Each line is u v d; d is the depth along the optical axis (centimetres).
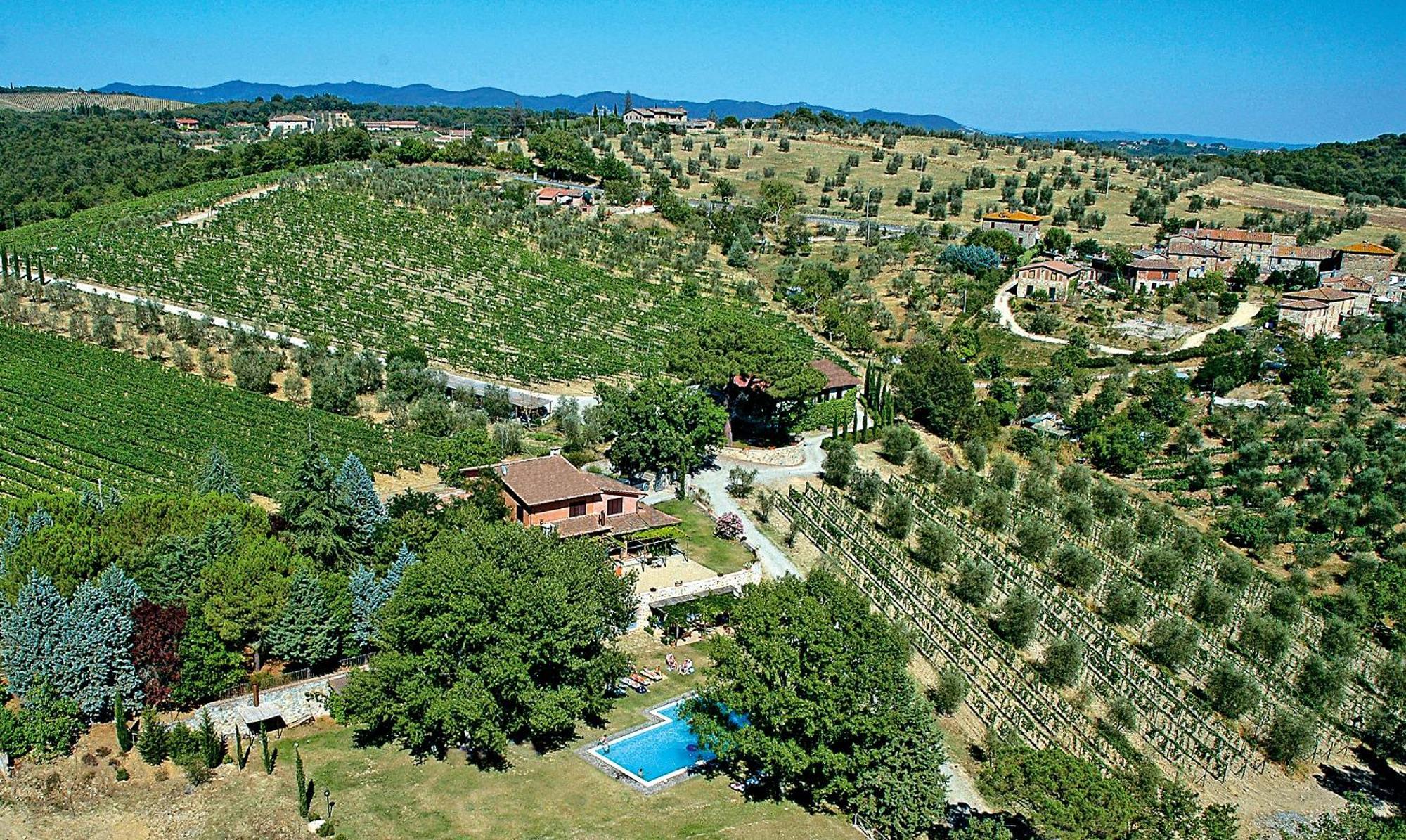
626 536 9456
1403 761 8369
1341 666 8950
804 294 19412
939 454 13250
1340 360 15888
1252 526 11362
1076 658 8375
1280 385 15162
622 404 11138
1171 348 17250
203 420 11788
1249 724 8488
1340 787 7875
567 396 13950
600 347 16050
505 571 6606
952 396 13925
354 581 7331
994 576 9975
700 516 10538
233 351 14188
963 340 17325
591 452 12006
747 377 12394
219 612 6681
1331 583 10800
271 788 5962
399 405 12738
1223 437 13850
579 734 6956
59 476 9981
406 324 16212
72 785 5759
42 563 6725
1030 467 13088
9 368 12712
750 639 6462
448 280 18538
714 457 12212
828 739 6166
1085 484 12125
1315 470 12656
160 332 14850
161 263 17688
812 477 11744
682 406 11125
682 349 12738
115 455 10556
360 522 8394
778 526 10469
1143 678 8731
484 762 6481
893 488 11619
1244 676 8394
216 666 6625
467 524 7938
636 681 7694
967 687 7944
